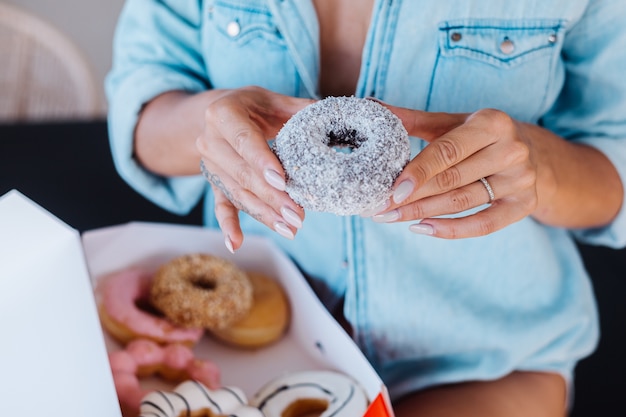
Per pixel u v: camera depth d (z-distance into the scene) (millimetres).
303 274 878
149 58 845
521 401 827
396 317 827
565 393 873
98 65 1934
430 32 738
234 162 614
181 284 813
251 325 814
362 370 729
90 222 1095
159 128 794
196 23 840
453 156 588
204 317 797
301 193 577
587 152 805
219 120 616
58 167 1168
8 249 652
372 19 734
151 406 699
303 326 824
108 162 1192
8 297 641
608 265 1282
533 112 794
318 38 762
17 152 1178
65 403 619
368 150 574
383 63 751
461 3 729
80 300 650
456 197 618
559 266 864
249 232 906
